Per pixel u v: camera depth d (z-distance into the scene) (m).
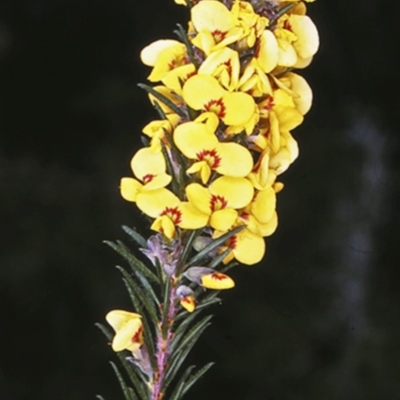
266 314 0.73
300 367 0.72
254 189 0.29
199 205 0.28
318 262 0.76
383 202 0.78
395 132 0.81
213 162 0.28
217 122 0.28
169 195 0.28
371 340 0.73
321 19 0.84
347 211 0.78
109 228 0.76
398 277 0.76
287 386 0.71
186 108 0.29
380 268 0.76
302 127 0.81
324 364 0.72
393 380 0.71
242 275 0.74
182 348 0.29
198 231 0.29
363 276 0.75
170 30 0.85
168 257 0.29
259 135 0.28
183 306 0.29
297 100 0.29
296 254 0.76
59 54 0.85
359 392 0.71
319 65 0.83
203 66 0.28
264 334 0.72
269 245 0.76
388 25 0.83
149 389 0.29
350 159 0.80
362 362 0.72
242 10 0.28
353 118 0.82
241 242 0.29
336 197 0.78
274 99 0.28
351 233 0.77
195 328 0.29
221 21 0.28
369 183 0.79
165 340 0.29
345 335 0.73
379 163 0.79
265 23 0.28
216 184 0.28
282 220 0.77
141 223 0.76
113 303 0.73
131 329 0.29
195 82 0.28
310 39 0.29
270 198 0.29
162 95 0.29
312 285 0.75
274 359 0.72
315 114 0.82
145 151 0.29
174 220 0.28
